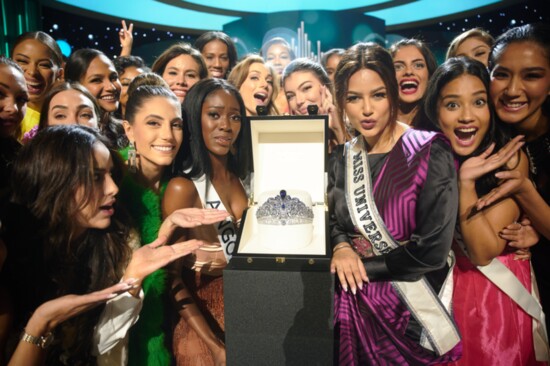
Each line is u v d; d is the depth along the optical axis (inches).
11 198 39.9
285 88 79.0
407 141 42.8
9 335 38.4
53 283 40.3
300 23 146.8
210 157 53.7
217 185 54.2
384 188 42.8
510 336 46.9
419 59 69.7
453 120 49.4
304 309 40.2
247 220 47.5
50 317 35.5
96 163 40.5
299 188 50.3
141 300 42.3
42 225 39.3
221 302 53.0
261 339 41.1
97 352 42.4
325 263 40.2
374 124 43.1
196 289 53.1
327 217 45.2
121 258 44.4
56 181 38.6
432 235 40.4
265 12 151.9
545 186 50.3
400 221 42.1
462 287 48.5
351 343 43.3
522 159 47.4
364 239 44.9
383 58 42.4
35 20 117.8
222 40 95.3
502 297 47.5
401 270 41.3
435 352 43.1
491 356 46.9
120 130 73.6
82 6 128.8
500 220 46.3
